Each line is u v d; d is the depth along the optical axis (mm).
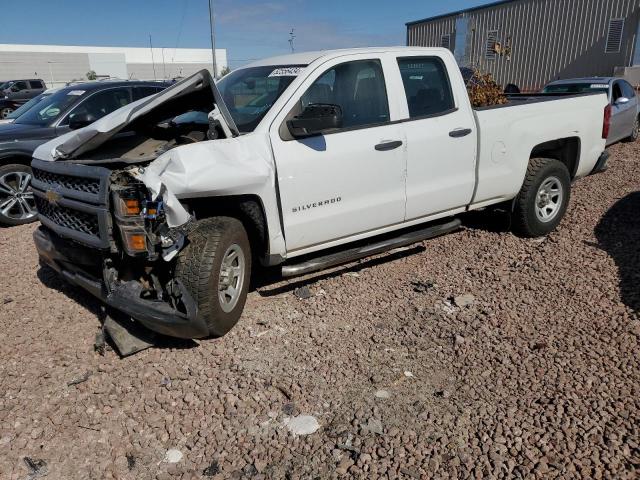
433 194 5055
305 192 4246
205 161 3668
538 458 2816
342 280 5047
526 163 5684
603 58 23953
